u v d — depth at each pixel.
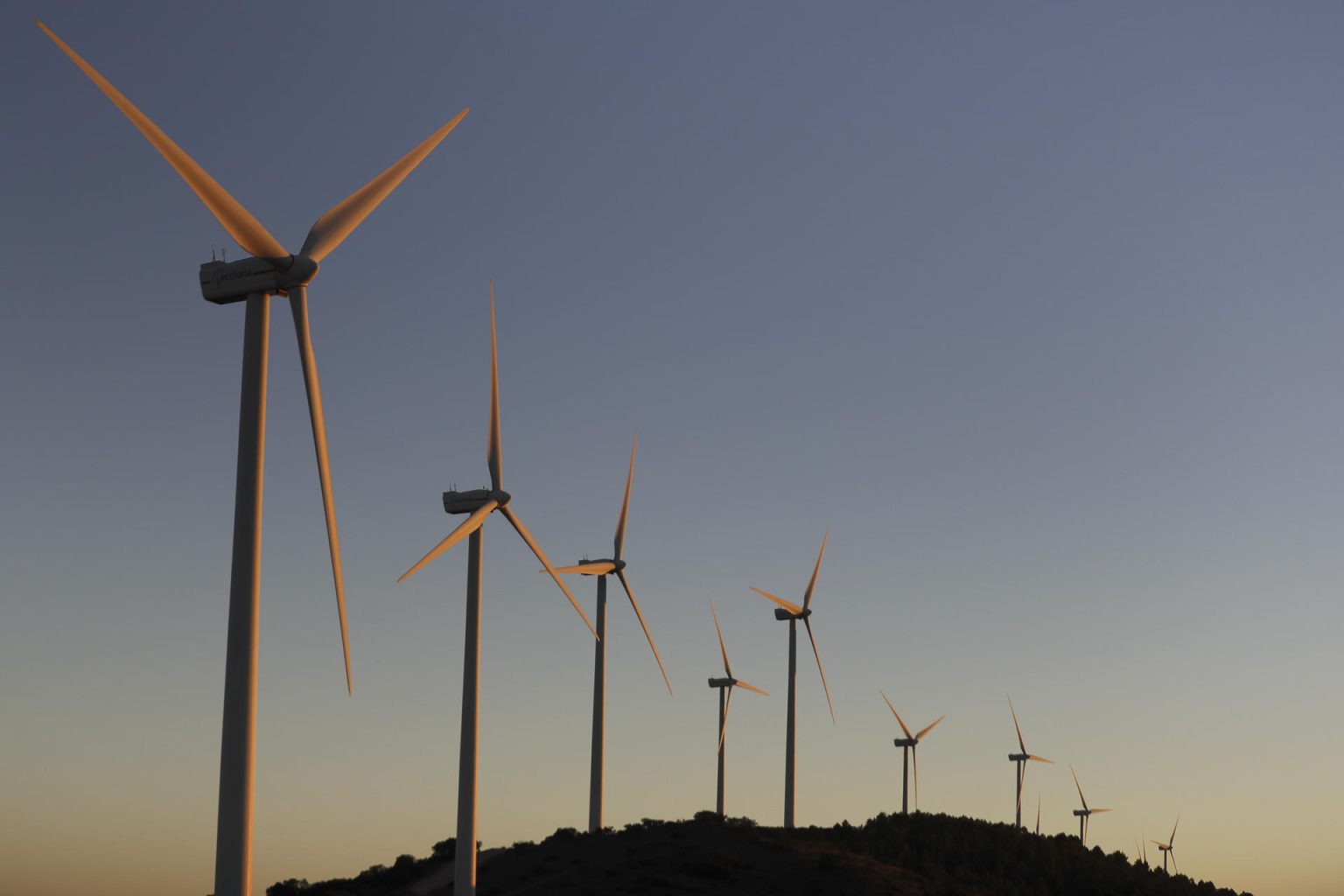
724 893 86.25
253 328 47.00
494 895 92.31
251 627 43.94
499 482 78.44
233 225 46.62
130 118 44.91
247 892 42.50
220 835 42.62
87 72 44.38
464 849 74.00
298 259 47.31
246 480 45.22
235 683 43.41
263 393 46.41
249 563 44.41
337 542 49.25
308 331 48.56
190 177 45.75
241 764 42.97
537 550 80.19
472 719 75.62
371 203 52.25
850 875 90.62
